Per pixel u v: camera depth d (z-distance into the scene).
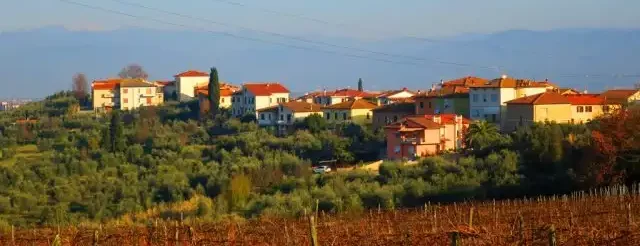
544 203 122.94
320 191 167.12
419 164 192.12
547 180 166.75
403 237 78.75
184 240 81.69
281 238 85.00
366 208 156.12
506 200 145.75
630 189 156.12
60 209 167.62
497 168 179.38
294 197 162.75
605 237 69.31
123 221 153.62
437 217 108.06
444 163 186.50
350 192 167.50
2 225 141.12
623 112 166.12
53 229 115.62
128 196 184.38
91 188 192.62
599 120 190.12
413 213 121.12
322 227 95.75
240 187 174.75
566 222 89.38
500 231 74.88
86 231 99.12
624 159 159.25
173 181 194.62
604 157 161.12
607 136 162.62
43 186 195.00
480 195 161.62
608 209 106.00
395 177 182.38
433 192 164.38
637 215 96.06
